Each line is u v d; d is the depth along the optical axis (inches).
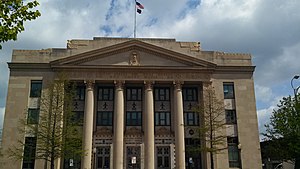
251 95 2021.4
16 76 1925.4
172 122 1946.4
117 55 1956.2
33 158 1611.7
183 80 1956.2
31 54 1958.7
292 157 1599.4
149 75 1942.7
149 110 1881.2
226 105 1991.9
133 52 1963.6
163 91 2017.7
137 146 1888.5
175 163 1847.9
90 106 1862.7
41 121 1701.5
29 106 1884.8
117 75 1925.4
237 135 1942.7
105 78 1911.9
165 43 2052.2
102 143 1878.7
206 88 1939.0
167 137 1920.5
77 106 1929.1
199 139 1909.4
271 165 2600.9
